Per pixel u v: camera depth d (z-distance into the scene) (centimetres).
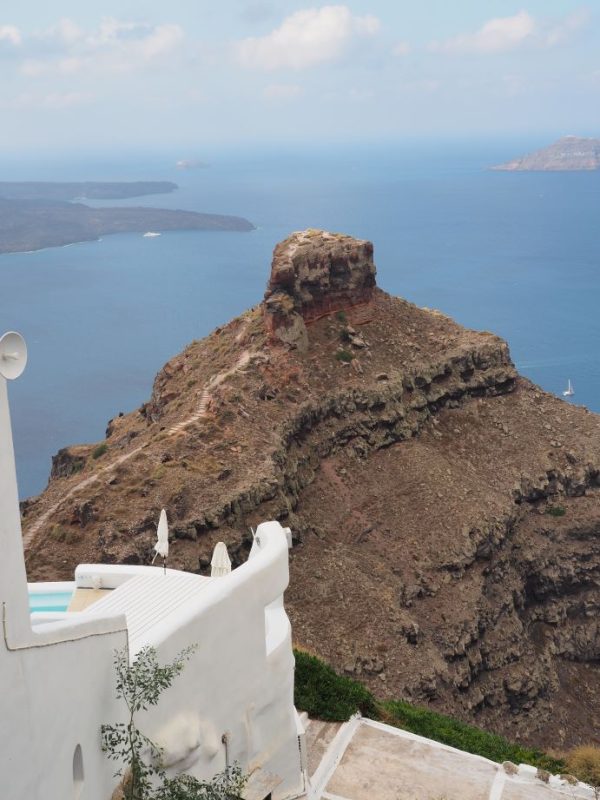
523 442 8806
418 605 6800
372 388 8219
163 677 1616
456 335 9338
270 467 6700
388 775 2722
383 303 9250
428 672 5969
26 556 5750
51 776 1408
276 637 2194
